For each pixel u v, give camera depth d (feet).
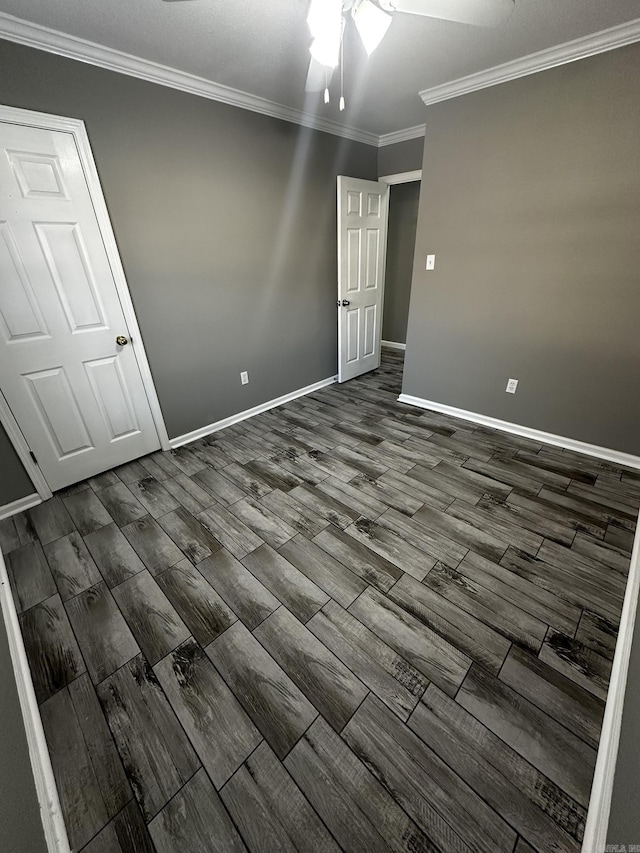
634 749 2.78
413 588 5.21
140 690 4.09
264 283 9.96
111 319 7.41
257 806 3.23
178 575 5.51
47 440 7.09
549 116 6.96
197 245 8.26
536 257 7.91
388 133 11.09
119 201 6.90
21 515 6.83
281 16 5.26
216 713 3.87
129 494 7.37
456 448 8.84
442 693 3.99
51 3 4.89
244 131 8.36
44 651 4.50
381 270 13.16
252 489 7.46
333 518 6.60
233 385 10.12
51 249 6.40
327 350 12.83
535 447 8.79
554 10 5.41
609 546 5.81
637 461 7.82
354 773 3.41
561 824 3.07
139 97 6.68
